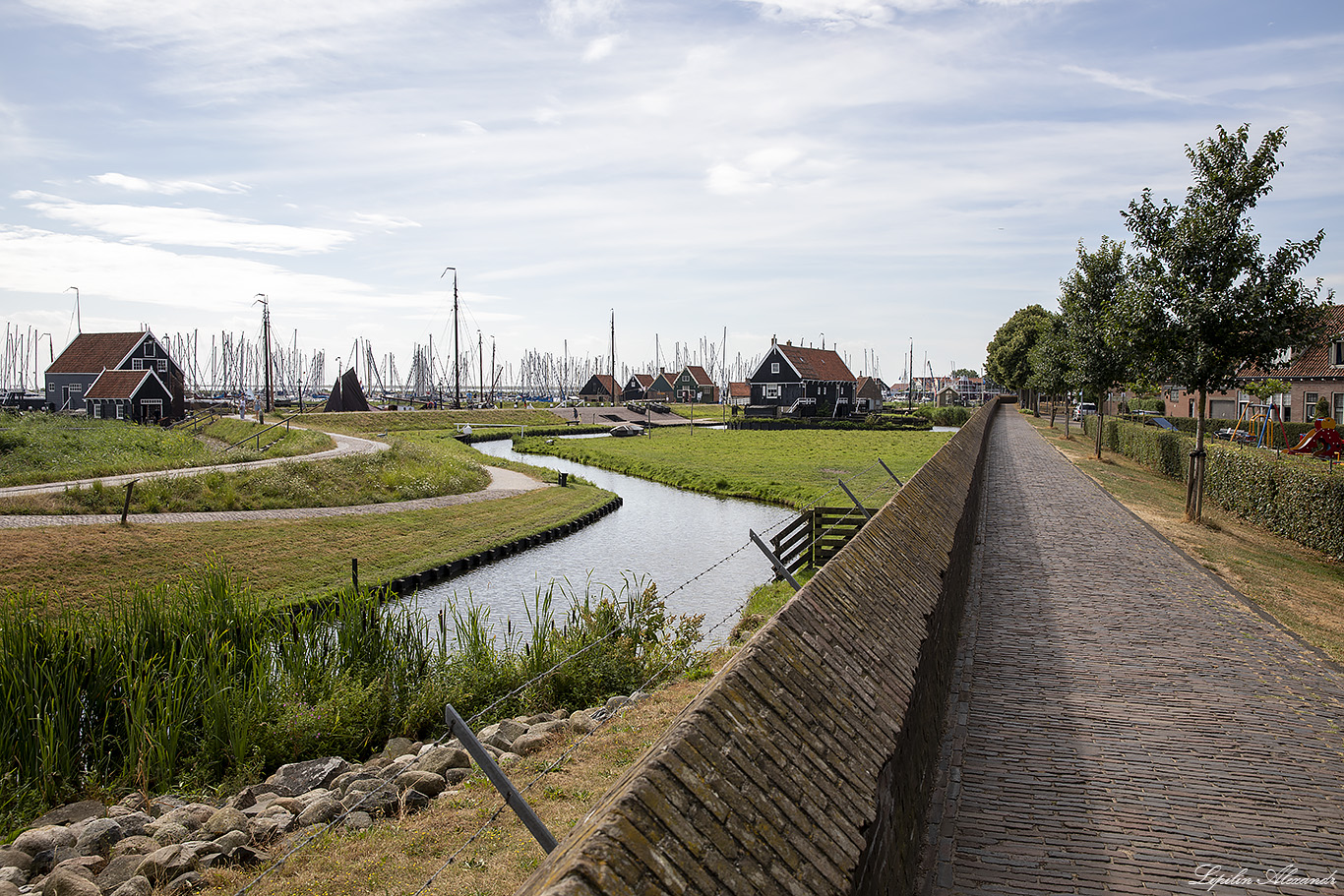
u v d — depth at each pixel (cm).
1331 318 2066
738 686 370
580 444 6669
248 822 761
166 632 1174
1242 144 2083
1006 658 1119
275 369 18050
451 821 708
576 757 841
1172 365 2153
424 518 2814
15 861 726
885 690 503
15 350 15425
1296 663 1099
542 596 2067
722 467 4716
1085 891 606
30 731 952
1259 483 2231
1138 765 808
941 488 1294
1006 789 761
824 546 1945
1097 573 1591
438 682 1153
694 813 279
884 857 440
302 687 1126
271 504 2762
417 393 16038
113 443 4147
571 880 217
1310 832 690
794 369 9188
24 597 1277
